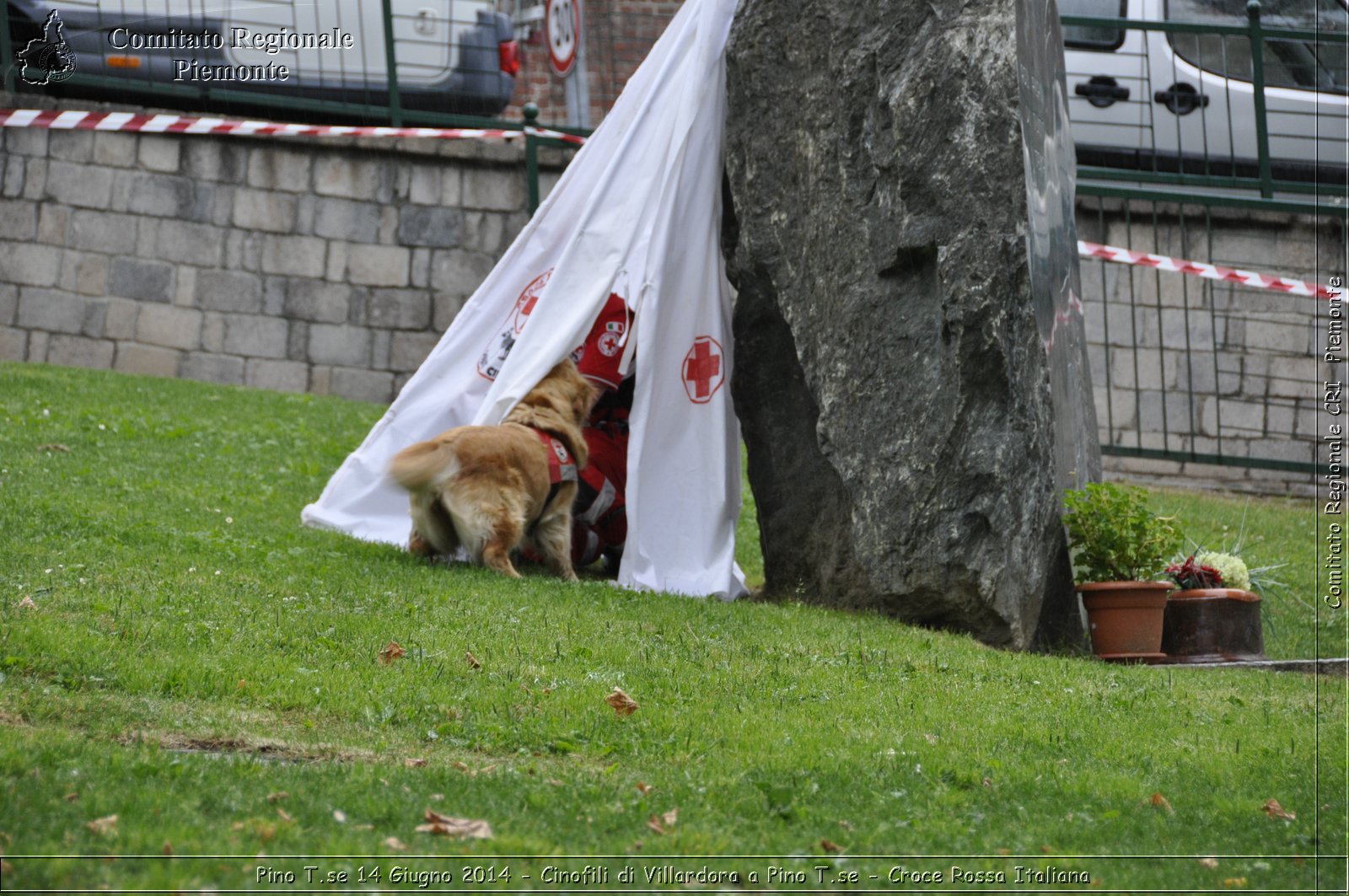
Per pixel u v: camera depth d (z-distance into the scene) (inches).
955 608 376.2
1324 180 700.7
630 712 256.1
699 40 438.0
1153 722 282.2
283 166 697.0
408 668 271.7
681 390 431.2
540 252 458.0
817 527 422.0
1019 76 380.2
